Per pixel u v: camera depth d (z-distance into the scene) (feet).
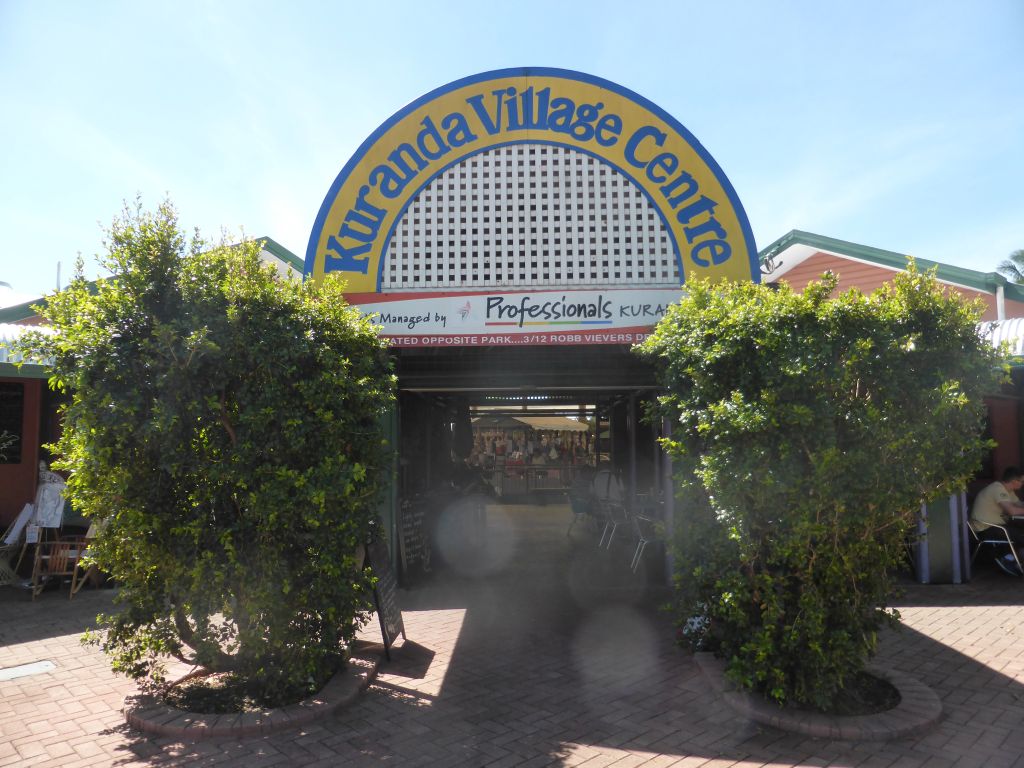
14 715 16.75
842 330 15.93
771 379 15.70
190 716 15.92
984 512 31.60
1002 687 18.33
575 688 18.35
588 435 67.26
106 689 18.45
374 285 23.95
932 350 15.51
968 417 15.76
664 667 19.84
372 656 20.24
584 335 23.40
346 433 17.24
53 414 35.73
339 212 24.16
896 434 15.44
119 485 16.12
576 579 30.83
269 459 16.55
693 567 17.52
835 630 15.93
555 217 24.07
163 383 15.58
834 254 41.86
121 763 14.34
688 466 17.58
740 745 15.08
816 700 15.75
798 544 15.66
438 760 14.46
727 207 23.80
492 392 36.04
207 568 16.46
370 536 18.52
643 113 24.09
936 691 18.06
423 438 35.19
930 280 16.21
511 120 24.32
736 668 16.39
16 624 24.50
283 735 15.58
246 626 16.83
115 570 17.29
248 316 16.55
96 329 15.80
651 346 18.69
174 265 16.67
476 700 17.58
